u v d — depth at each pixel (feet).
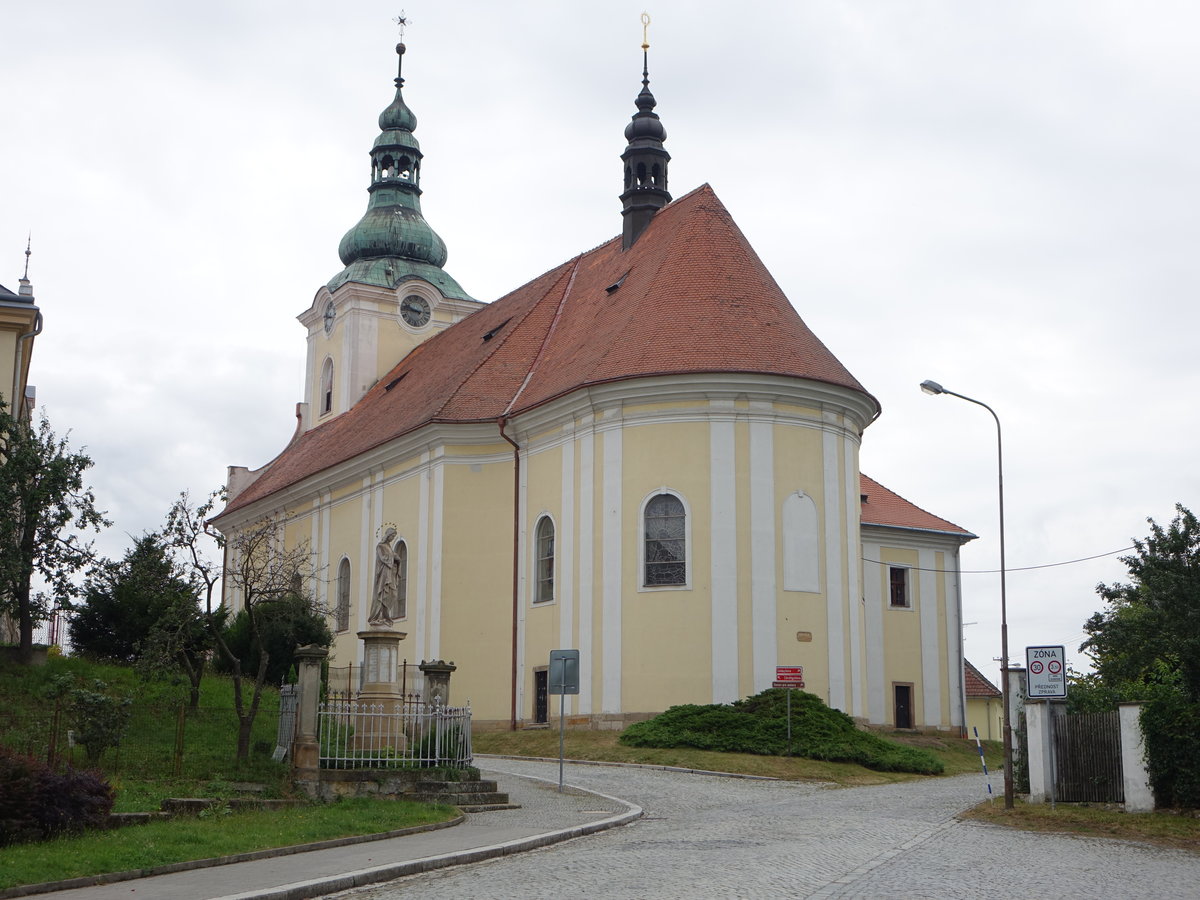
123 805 66.80
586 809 78.18
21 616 106.22
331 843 61.57
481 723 139.95
